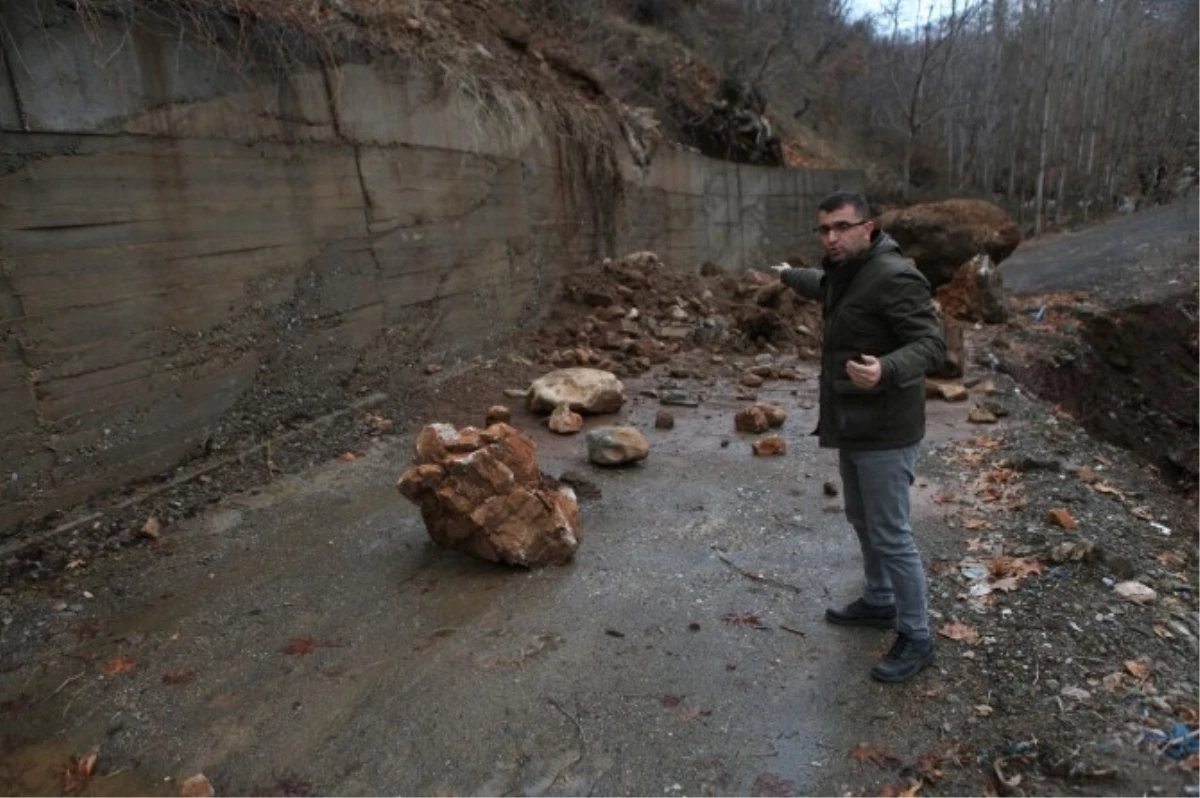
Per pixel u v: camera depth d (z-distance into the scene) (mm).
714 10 23031
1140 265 15781
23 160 4109
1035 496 4660
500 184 8531
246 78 5418
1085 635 3184
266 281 5672
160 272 4895
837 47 29797
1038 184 24031
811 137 27016
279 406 5840
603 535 4441
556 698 2984
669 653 3264
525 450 4176
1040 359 9992
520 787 2549
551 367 8398
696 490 5086
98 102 4461
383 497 5035
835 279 3045
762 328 9609
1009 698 2863
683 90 18812
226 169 5297
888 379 2701
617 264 10602
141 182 4738
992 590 3594
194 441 5199
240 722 2906
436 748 2736
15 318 4133
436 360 7570
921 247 13023
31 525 4246
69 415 4422
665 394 7352
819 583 3832
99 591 3877
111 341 4629
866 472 2943
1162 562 3838
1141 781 2414
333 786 2578
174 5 4902
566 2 13844
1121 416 10547
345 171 6336
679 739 2748
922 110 28406
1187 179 24062
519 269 8992
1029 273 16797
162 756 2750
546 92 10062
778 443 5727
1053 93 25109
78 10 4328
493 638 3408
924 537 4215
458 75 7863
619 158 11375
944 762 2586
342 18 6746
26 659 3340
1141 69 24969
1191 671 2943
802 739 2727
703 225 14953
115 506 4578
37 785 2654
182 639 3463
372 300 6711
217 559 4207
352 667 3227
